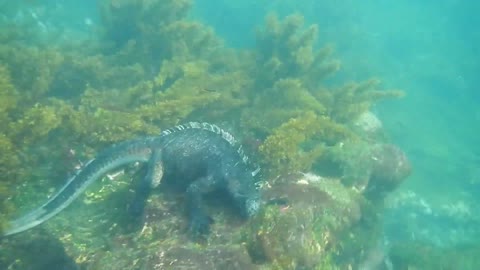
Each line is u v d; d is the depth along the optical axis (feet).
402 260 6.82
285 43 7.65
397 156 6.79
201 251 3.35
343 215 4.99
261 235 3.61
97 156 4.03
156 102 5.37
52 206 3.66
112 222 3.84
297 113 5.98
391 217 8.80
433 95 15.48
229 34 14.61
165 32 7.59
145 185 3.92
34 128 4.15
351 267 5.37
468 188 10.37
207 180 3.89
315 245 4.17
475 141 13.00
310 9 15.34
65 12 12.85
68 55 6.77
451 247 8.09
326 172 5.78
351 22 16.08
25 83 5.55
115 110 5.40
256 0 15.47
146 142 4.28
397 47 18.70
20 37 8.13
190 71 5.97
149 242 3.56
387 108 13.51
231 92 6.54
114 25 8.05
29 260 3.37
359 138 6.19
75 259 3.39
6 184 3.62
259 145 5.22
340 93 7.47
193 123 4.43
